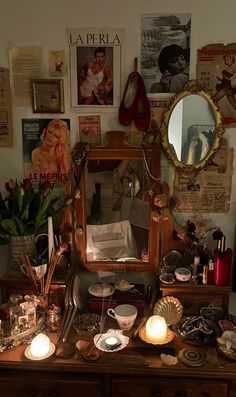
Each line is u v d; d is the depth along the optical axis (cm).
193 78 147
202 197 156
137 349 135
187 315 152
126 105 149
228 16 142
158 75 147
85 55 147
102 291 153
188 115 148
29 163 158
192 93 146
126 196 155
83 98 151
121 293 154
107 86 149
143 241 158
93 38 146
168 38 144
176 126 149
